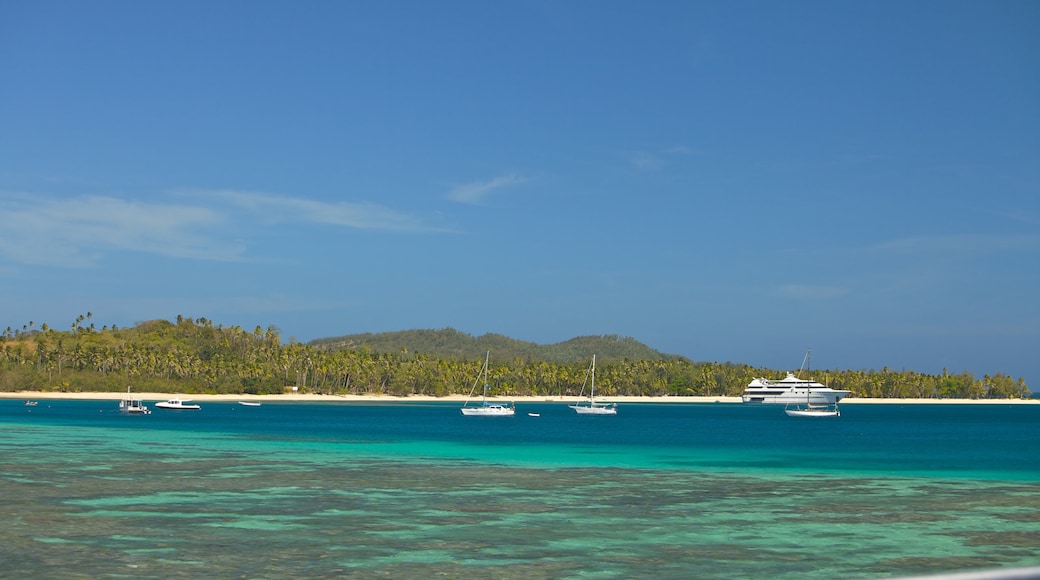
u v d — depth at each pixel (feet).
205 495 137.39
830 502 136.46
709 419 603.67
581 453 236.43
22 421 411.95
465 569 87.56
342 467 184.85
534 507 128.06
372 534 105.40
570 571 87.35
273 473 170.81
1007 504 135.44
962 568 89.30
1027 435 375.86
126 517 115.96
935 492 150.20
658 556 94.63
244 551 94.89
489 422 479.41
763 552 97.19
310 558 91.86
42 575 83.51
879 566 90.63
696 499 138.62
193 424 401.70
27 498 132.77
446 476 168.45
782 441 315.58
